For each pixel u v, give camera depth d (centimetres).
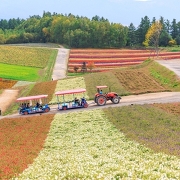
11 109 5528
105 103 4775
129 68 8175
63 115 4197
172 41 17738
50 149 2625
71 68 11500
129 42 18375
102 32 17138
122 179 1371
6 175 1766
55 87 6656
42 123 3781
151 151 2125
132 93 5409
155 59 9312
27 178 1586
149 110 3878
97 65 11819
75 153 2300
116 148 2361
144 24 18625
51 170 1733
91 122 3612
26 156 2334
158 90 5506
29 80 9575
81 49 16038
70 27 18800
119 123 3378
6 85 8819
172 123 3125
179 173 1453
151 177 1386
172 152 2047
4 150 2595
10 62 12412
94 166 1709
